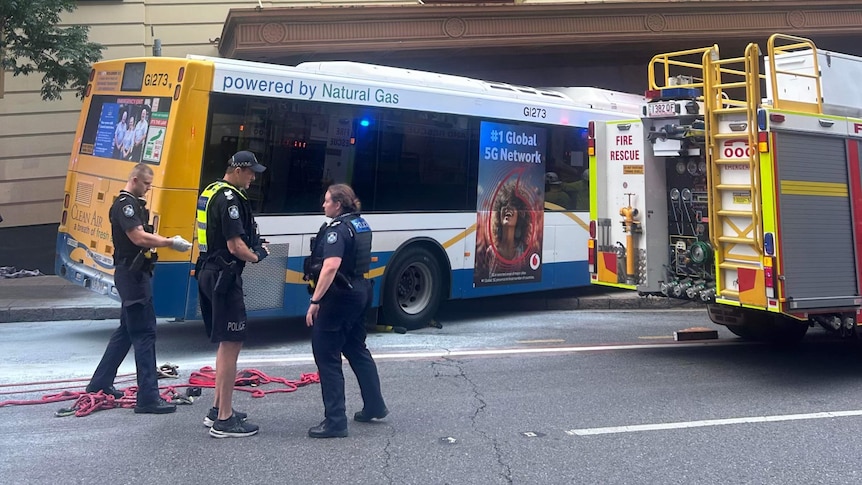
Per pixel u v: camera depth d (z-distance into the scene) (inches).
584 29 562.9
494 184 404.5
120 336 245.8
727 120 284.0
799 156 274.4
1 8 420.2
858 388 280.2
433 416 236.1
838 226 283.4
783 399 263.7
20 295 443.2
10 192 554.3
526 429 224.8
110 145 337.4
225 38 536.7
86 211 348.5
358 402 251.8
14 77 538.6
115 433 215.3
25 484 177.8
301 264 335.6
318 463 193.8
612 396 263.4
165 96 309.1
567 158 440.5
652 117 307.9
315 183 338.3
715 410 248.7
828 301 277.3
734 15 586.6
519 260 417.1
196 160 304.2
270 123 324.2
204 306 214.5
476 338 365.1
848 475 191.6
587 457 201.6
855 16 610.2
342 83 344.8
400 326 374.3
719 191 287.6
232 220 207.2
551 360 318.3
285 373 287.7
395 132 365.1
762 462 200.2
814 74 298.0
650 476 189.0
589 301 468.8
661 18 574.6
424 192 376.5
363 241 216.7
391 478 184.5
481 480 184.4
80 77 463.5
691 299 310.8
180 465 190.9
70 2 458.6
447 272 389.4
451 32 538.3
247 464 192.2
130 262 232.1
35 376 279.4
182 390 261.4
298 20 507.8
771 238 267.0
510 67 640.4
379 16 522.3
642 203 320.8
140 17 572.4
